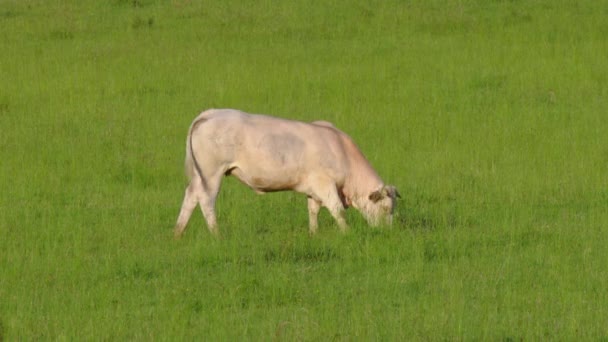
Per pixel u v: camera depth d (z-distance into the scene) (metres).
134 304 24.25
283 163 30.34
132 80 53.03
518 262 27.08
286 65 55.25
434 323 22.45
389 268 26.77
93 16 67.19
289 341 21.61
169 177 38.25
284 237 29.16
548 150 41.06
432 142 42.88
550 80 52.00
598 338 21.81
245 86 51.75
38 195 35.50
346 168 31.00
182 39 62.09
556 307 23.61
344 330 22.20
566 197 34.28
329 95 50.69
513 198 33.78
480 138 43.09
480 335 21.91
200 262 27.44
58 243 29.48
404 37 61.34
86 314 23.58
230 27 64.31
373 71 54.34
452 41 60.00
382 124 45.62
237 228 30.70
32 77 53.97
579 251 27.95
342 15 65.75
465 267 26.66
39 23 65.69
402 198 34.34
